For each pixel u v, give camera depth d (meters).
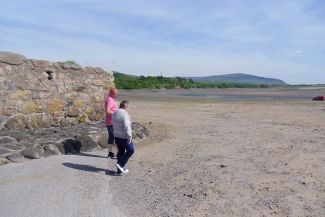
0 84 11.67
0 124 11.62
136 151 11.63
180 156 10.93
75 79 13.73
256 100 40.97
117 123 8.96
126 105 9.14
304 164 9.76
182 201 7.28
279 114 23.22
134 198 7.47
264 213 6.61
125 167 9.75
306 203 7.03
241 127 17.02
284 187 7.93
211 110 26.31
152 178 8.77
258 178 8.58
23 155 9.98
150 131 15.46
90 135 11.84
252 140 13.44
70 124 13.55
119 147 9.07
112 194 7.69
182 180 8.56
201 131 15.74
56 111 13.14
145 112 24.36
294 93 68.62
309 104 31.81
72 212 6.74
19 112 12.12
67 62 13.71
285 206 6.89
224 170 9.29
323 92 74.75
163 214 6.68
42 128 12.70
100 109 14.54
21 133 11.73
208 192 7.70
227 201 7.20
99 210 6.85
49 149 10.54
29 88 12.39
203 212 6.72
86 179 8.56
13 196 7.39
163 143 12.94
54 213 6.67
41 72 12.74
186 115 22.59
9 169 9.10
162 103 33.53
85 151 11.34
